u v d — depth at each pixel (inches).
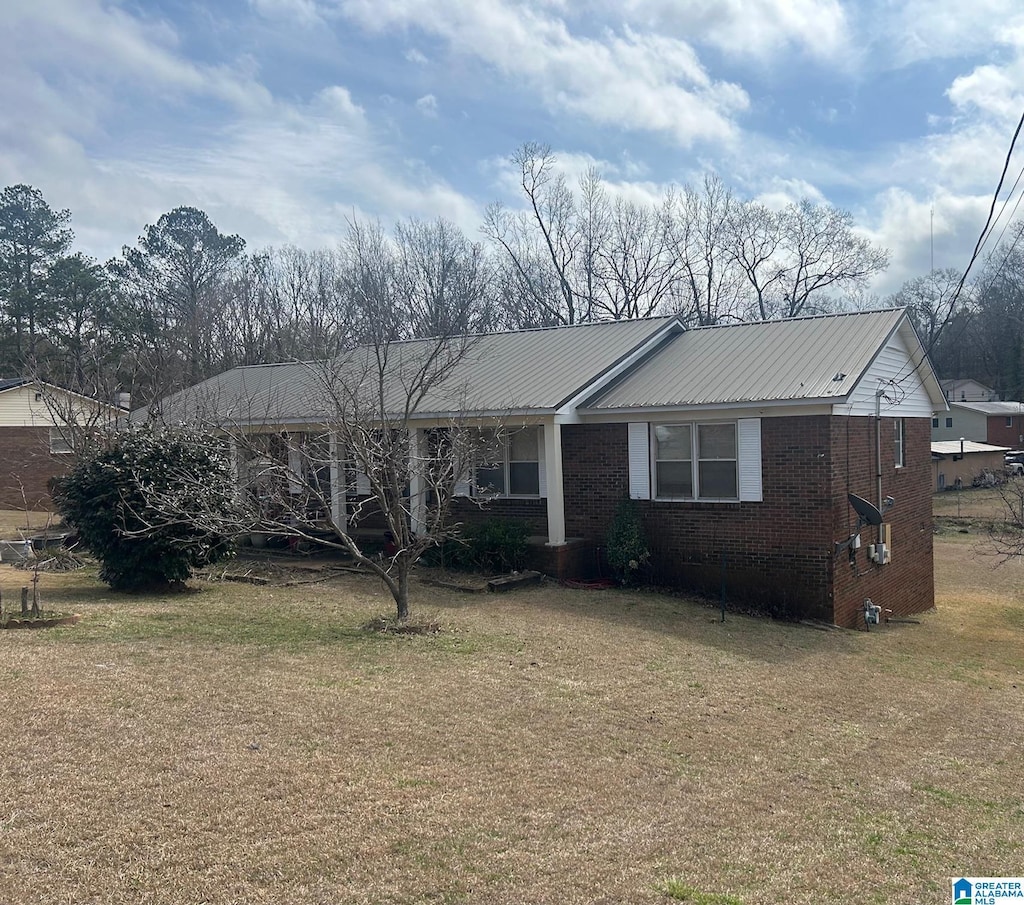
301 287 1748.3
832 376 550.9
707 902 192.5
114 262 1978.3
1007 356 2433.6
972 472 1755.7
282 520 620.1
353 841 207.0
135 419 811.4
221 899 178.5
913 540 695.1
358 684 329.4
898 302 2096.5
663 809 242.1
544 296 1716.3
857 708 364.2
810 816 247.3
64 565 599.5
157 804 217.0
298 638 399.2
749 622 523.2
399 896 185.5
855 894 203.8
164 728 267.9
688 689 362.0
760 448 553.6
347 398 546.6
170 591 508.1
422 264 1676.9
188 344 1393.9
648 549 590.2
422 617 446.9
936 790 278.1
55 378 1072.8
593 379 609.6
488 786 246.2
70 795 218.1
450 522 657.0
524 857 207.0
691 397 569.6
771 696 366.9
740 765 282.0
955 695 405.1
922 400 721.0
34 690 294.5
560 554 591.2
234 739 263.1
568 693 339.3
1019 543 876.6
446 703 314.3
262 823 211.9
